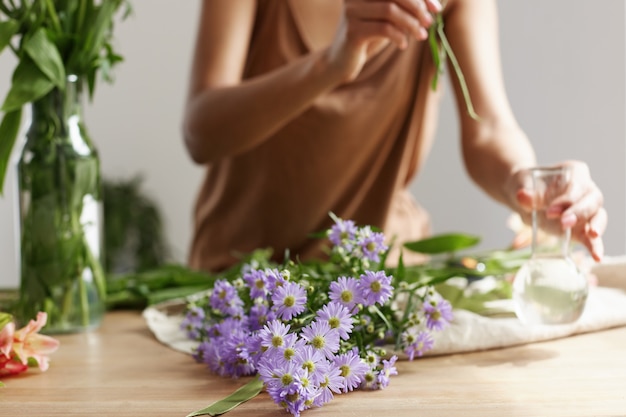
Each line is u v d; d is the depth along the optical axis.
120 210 5.46
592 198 1.16
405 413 0.89
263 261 1.38
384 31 1.37
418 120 1.86
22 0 1.26
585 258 1.51
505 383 0.98
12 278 5.56
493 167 1.55
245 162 1.86
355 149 1.82
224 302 1.07
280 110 1.60
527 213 1.37
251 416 0.90
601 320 1.21
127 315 1.47
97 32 1.28
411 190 5.05
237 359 1.01
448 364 1.07
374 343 1.09
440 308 1.07
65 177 1.27
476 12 1.75
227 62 1.75
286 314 0.98
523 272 1.10
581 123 4.49
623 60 4.38
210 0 1.77
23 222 1.28
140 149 5.83
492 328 1.13
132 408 0.93
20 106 1.22
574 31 4.48
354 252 1.10
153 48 5.78
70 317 1.29
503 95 1.71
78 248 1.29
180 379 1.04
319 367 0.90
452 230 5.05
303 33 1.82
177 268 1.67
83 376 1.06
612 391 0.95
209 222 1.94
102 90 5.78
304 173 1.83
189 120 1.75
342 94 1.80
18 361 1.06
